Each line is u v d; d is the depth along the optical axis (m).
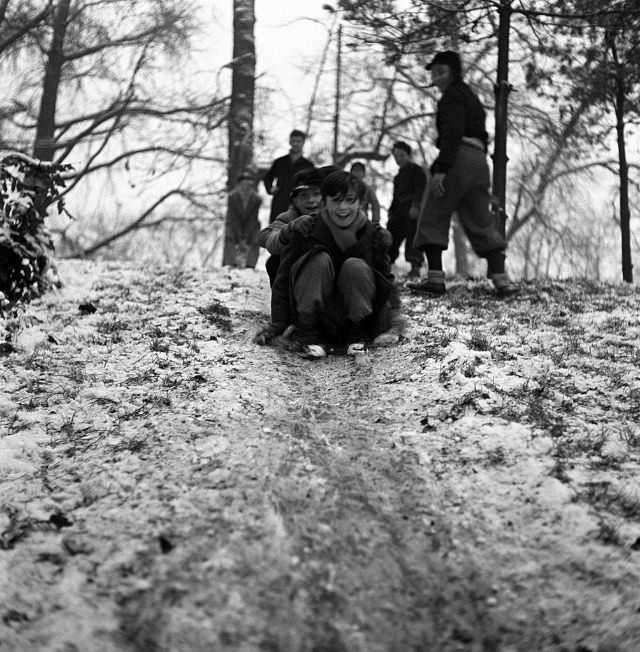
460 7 8.91
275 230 5.36
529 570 2.71
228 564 2.69
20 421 4.01
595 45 10.05
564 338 5.28
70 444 3.76
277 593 2.57
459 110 6.39
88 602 2.56
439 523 2.97
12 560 2.81
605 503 3.03
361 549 2.81
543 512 2.99
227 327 5.51
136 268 8.99
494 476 3.24
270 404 4.07
